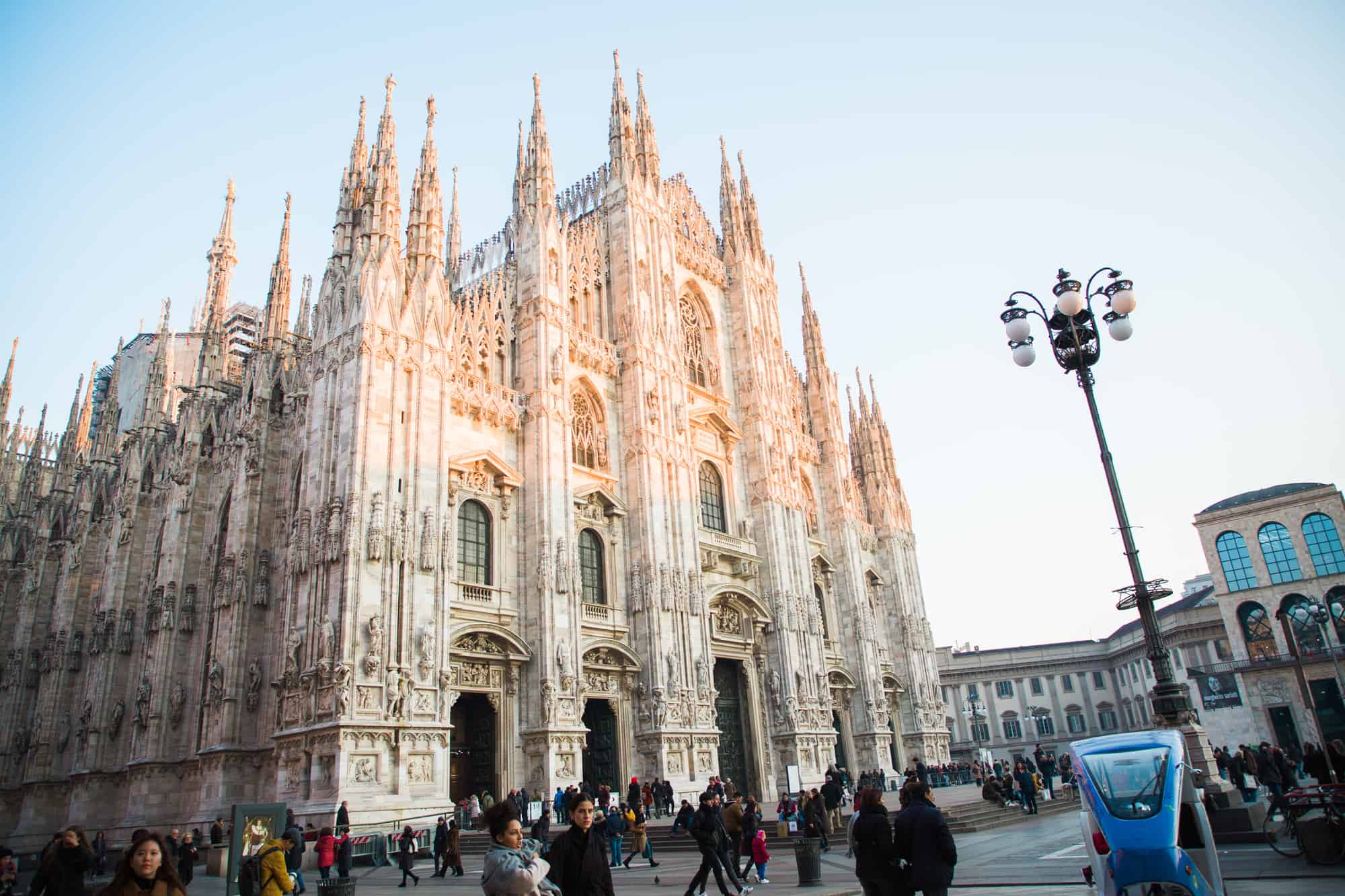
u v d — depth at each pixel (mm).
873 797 12180
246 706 38906
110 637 52406
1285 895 14891
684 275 64375
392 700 34438
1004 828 34781
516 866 8547
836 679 64812
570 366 49969
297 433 42812
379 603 35312
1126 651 109000
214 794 37469
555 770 40031
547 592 42375
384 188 41500
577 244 54844
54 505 66062
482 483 42875
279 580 41031
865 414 81062
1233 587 81125
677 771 46375
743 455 63500
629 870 26781
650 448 51969
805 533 64188
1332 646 74625
